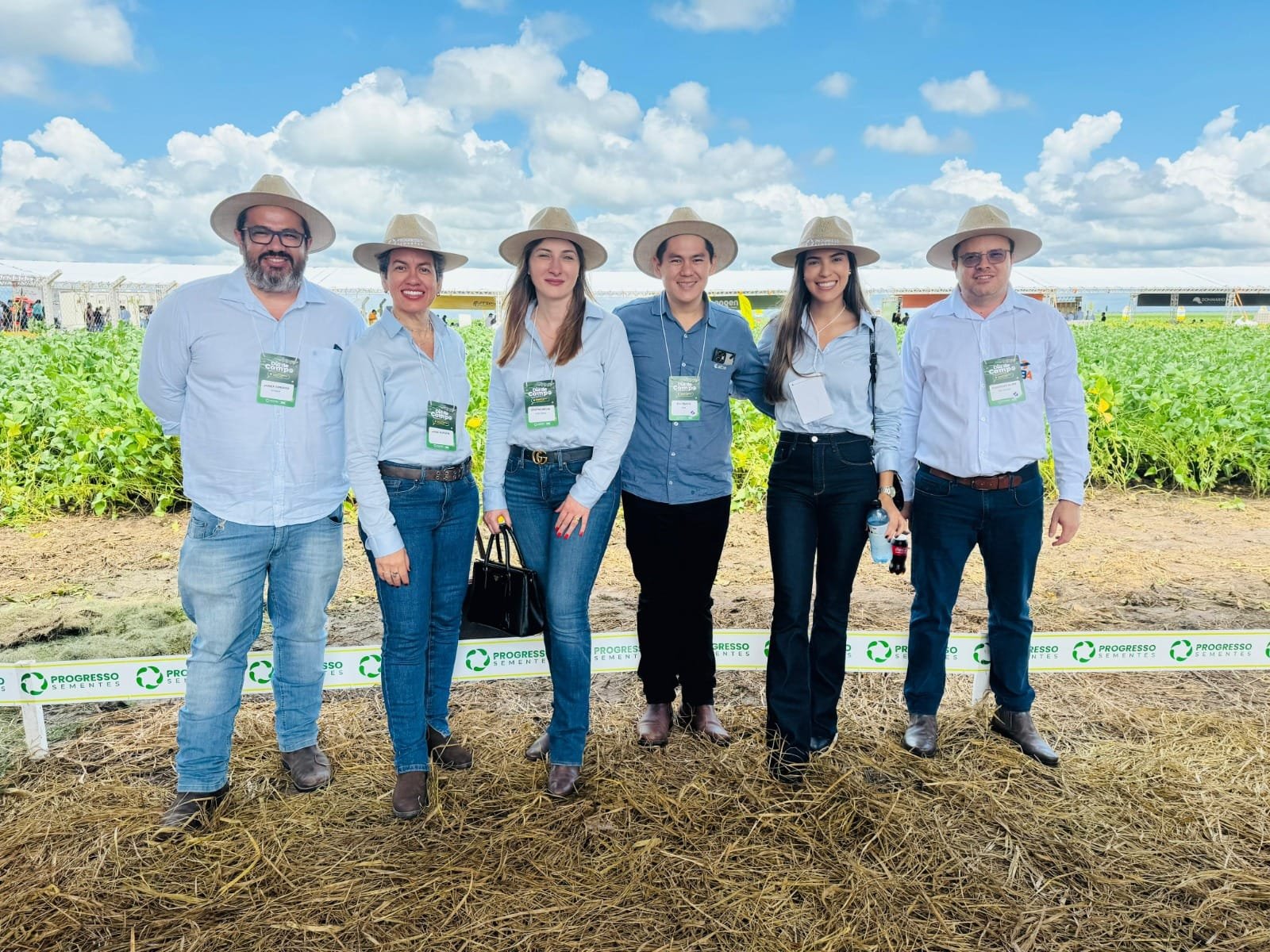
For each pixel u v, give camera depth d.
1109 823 2.64
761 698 3.61
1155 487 7.79
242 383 2.58
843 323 2.91
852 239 2.78
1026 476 2.93
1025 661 3.08
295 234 2.58
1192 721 3.30
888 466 2.91
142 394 2.66
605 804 2.75
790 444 2.92
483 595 2.88
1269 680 3.72
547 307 2.72
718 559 3.09
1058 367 2.96
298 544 2.75
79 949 2.13
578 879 2.39
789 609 2.90
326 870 2.43
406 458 2.62
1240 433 7.80
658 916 2.24
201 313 2.55
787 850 2.52
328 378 2.72
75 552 5.88
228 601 2.65
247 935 2.18
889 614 4.59
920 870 2.43
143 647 4.14
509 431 2.83
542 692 3.68
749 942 2.16
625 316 3.01
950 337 2.97
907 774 2.93
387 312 2.64
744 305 7.75
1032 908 2.27
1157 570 5.36
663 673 3.17
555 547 2.76
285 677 2.85
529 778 2.90
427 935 2.17
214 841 2.55
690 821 2.66
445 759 2.99
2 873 2.41
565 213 2.60
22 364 10.20
